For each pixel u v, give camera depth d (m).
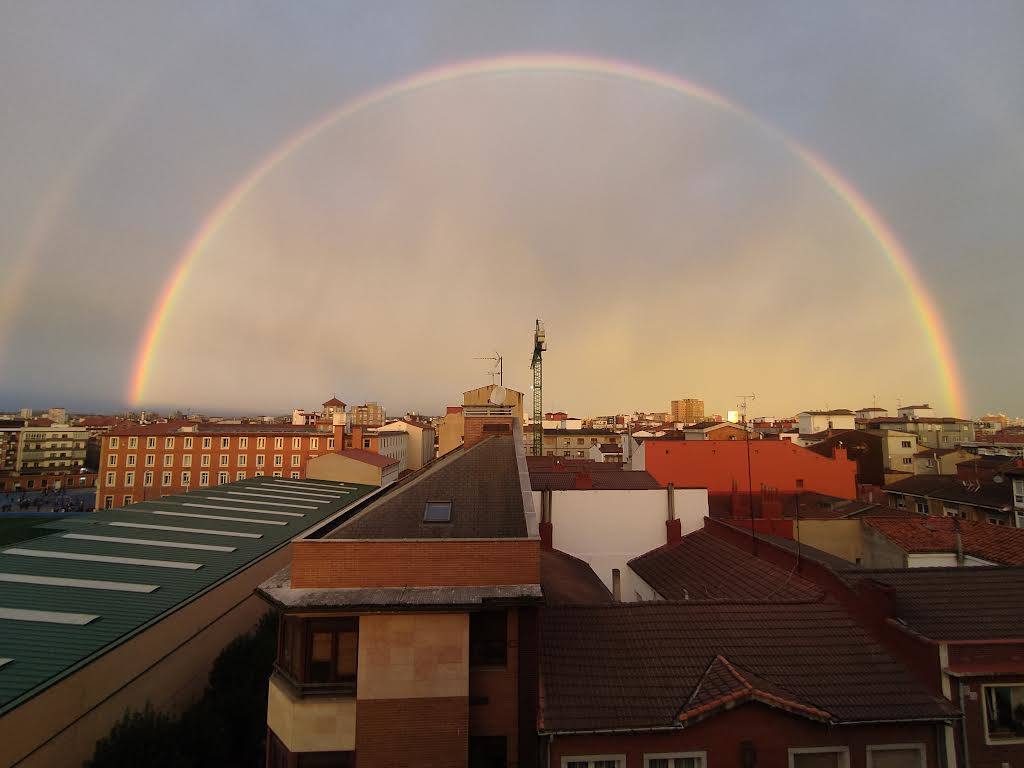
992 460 63.94
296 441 96.94
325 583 12.66
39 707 14.62
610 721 11.51
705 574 20.75
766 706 11.59
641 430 121.81
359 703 11.97
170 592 23.09
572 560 23.97
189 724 17.16
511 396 45.41
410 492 15.79
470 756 12.24
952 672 11.96
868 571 15.87
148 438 92.81
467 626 12.23
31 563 25.45
